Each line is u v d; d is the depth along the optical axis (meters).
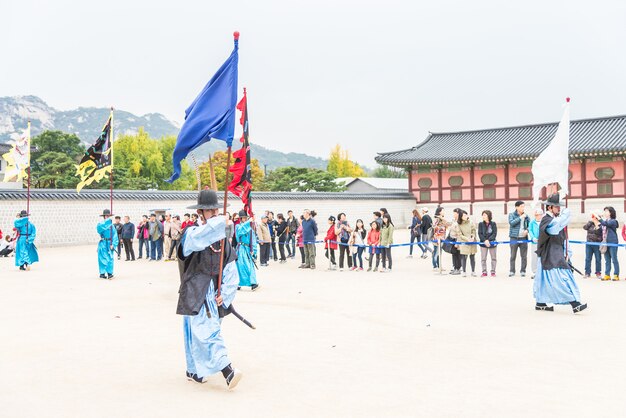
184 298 7.14
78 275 22.14
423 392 7.02
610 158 44.12
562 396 6.83
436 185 52.25
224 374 7.07
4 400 6.80
